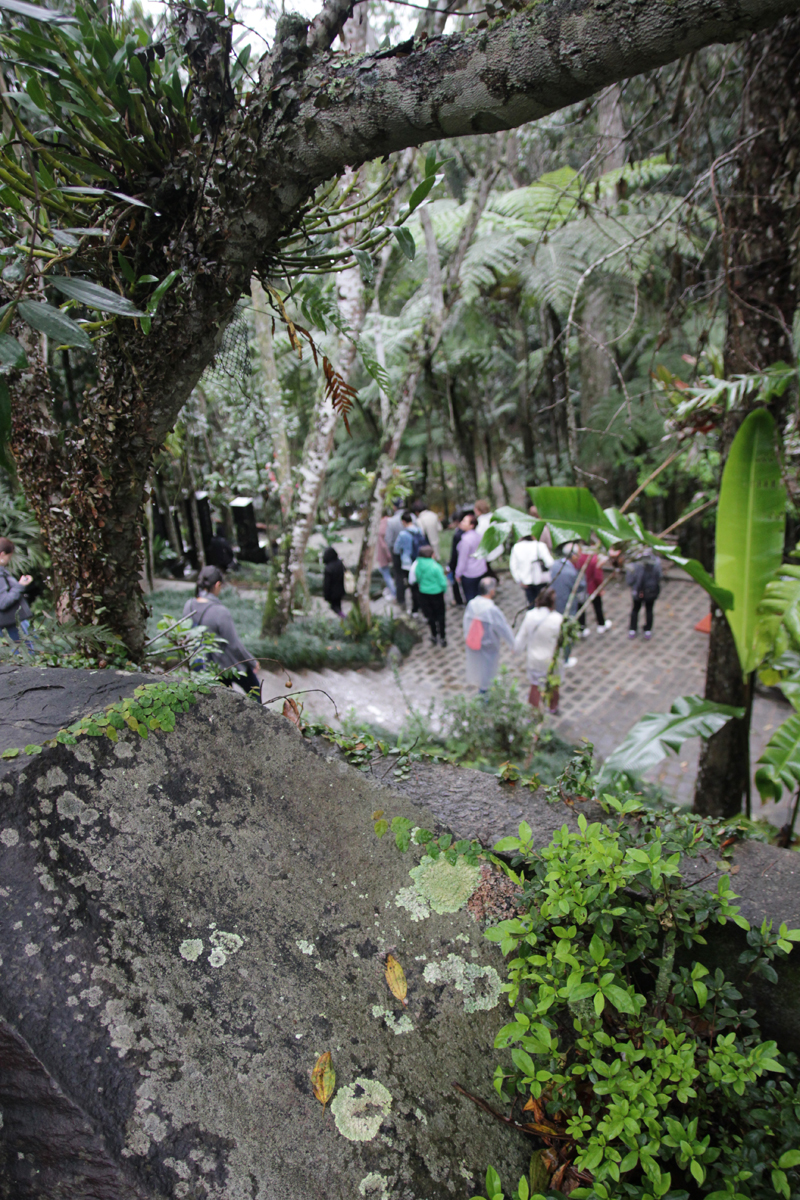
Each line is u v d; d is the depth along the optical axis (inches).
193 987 52.2
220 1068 49.2
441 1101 54.3
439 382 508.7
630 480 505.7
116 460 82.0
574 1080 55.4
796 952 62.0
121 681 68.4
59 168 64.9
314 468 302.2
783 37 126.7
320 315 73.1
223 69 61.1
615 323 363.3
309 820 64.4
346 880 62.7
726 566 139.2
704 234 248.2
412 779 85.1
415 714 228.5
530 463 528.7
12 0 45.6
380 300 447.2
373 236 70.7
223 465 387.9
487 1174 48.8
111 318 69.6
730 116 194.5
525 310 453.1
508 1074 56.1
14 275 56.4
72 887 52.4
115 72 59.3
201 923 55.6
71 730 58.6
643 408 388.8
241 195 62.6
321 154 60.2
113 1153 43.3
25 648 93.7
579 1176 52.4
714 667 158.9
